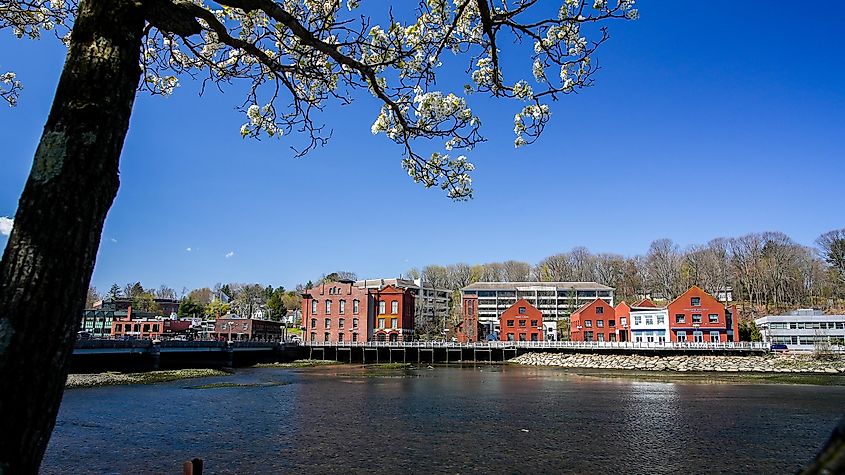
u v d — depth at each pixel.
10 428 2.28
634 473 15.23
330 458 16.59
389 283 111.75
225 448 17.84
